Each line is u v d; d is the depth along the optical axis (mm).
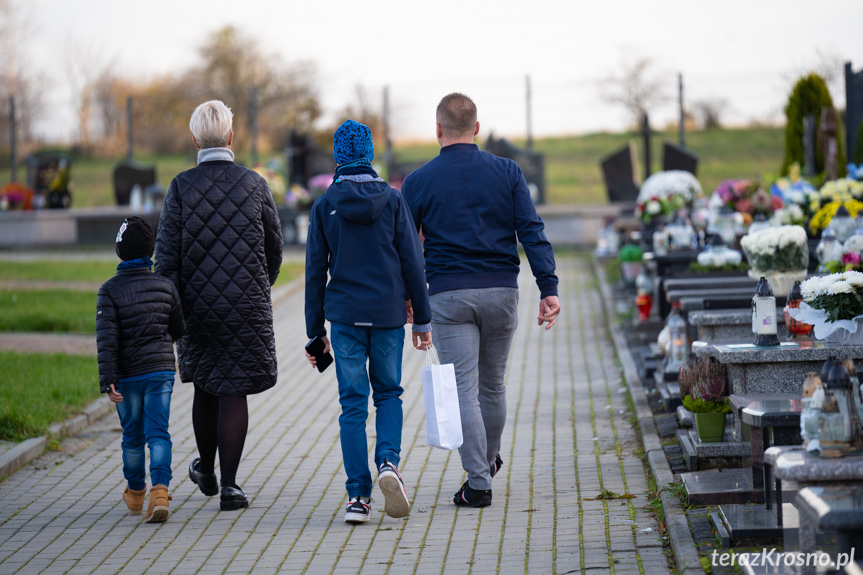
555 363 25531
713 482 12938
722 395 14406
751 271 18188
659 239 27734
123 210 64625
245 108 114875
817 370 12914
